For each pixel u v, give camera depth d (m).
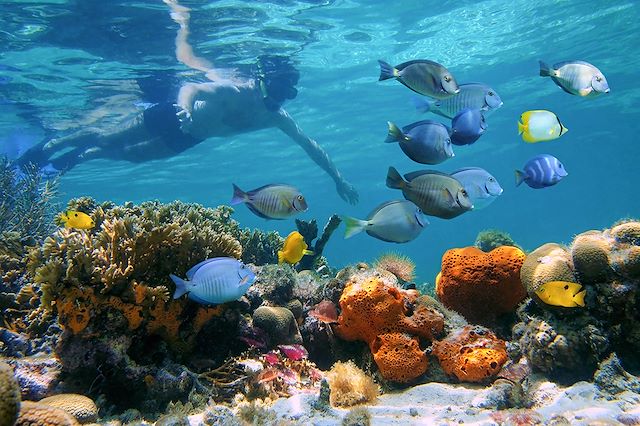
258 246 2.14
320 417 1.14
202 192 14.16
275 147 9.59
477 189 1.27
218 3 3.85
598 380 1.11
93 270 1.18
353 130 9.44
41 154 5.08
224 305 1.40
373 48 5.60
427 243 36.62
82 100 5.53
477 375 1.26
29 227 2.79
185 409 1.19
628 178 20.78
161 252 1.31
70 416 0.90
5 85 4.89
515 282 1.37
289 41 4.93
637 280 1.15
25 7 3.54
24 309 1.42
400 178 1.21
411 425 1.10
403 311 1.38
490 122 10.22
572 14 5.39
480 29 5.50
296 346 1.45
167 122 4.65
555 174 1.31
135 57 4.54
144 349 1.29
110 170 9.16
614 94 8.80
